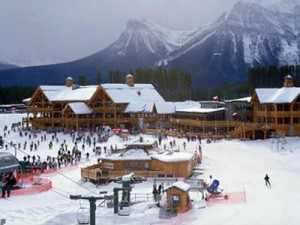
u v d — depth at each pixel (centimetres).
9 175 5122
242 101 10288
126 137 9625
